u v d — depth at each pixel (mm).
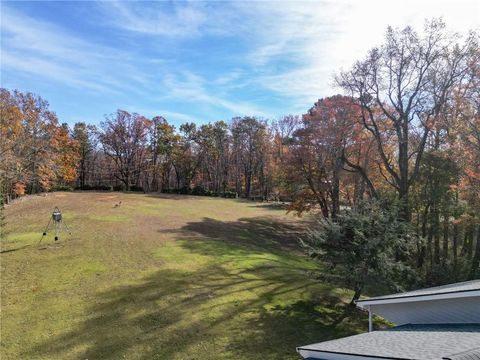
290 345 12234
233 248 23953
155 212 35375
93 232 24906
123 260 19391
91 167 66812
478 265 23266
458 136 22562
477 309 8906
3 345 11188
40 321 12719
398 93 24438
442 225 26312
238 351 11617
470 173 20859
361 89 25469
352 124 27141
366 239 14516
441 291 9055
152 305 14289
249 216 40062
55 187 54562
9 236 23125
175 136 63688
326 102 30062
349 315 15164
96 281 16375
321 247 15375
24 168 37969
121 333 12180
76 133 63750
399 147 25000
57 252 20172
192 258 20516
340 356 6922
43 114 39625
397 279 15352
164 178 68688
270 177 55344
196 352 11414
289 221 39094
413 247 16562
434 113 23609
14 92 37000
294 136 35406
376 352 6473
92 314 13352
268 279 18328
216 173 68250
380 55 24406
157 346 11570
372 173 31156
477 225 22312
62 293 15023
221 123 65500
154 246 22375
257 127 63000
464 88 22188
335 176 29859
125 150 62344
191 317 13570
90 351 11102
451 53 22344
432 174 24500
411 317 10234
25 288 15398
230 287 16703
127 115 61781
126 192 55844
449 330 8281
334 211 30203
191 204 44938
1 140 32500
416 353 5992
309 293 17031
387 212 15648
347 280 14680
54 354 10859
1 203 22672
